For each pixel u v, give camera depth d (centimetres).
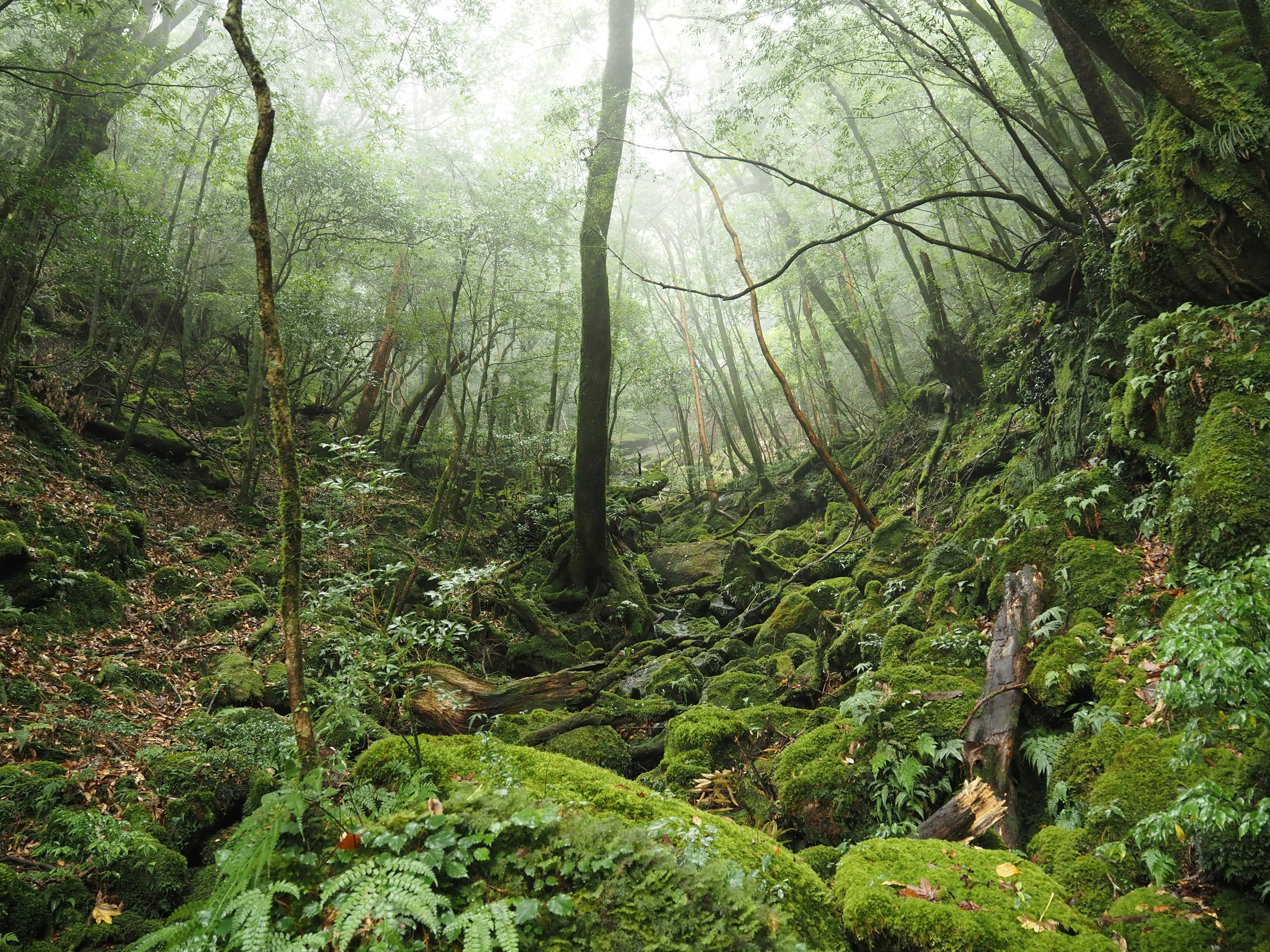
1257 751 292
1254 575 329
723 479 2280
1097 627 454
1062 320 899
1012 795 383
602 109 1248
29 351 1188
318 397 1658
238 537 1003
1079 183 774
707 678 804
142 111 1057
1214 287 566
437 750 328
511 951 200
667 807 303
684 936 221
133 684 604
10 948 299
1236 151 526
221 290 1628
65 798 402
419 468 1617
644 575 1342
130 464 1038
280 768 458
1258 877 255
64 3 900
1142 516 536
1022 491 826
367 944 215
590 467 1195
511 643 977
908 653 575
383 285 1767
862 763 427
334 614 765
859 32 969
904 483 1339
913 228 833
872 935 260
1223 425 460
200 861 421
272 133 313
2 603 595
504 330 1830
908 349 2116
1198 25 597
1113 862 298
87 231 908
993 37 953
